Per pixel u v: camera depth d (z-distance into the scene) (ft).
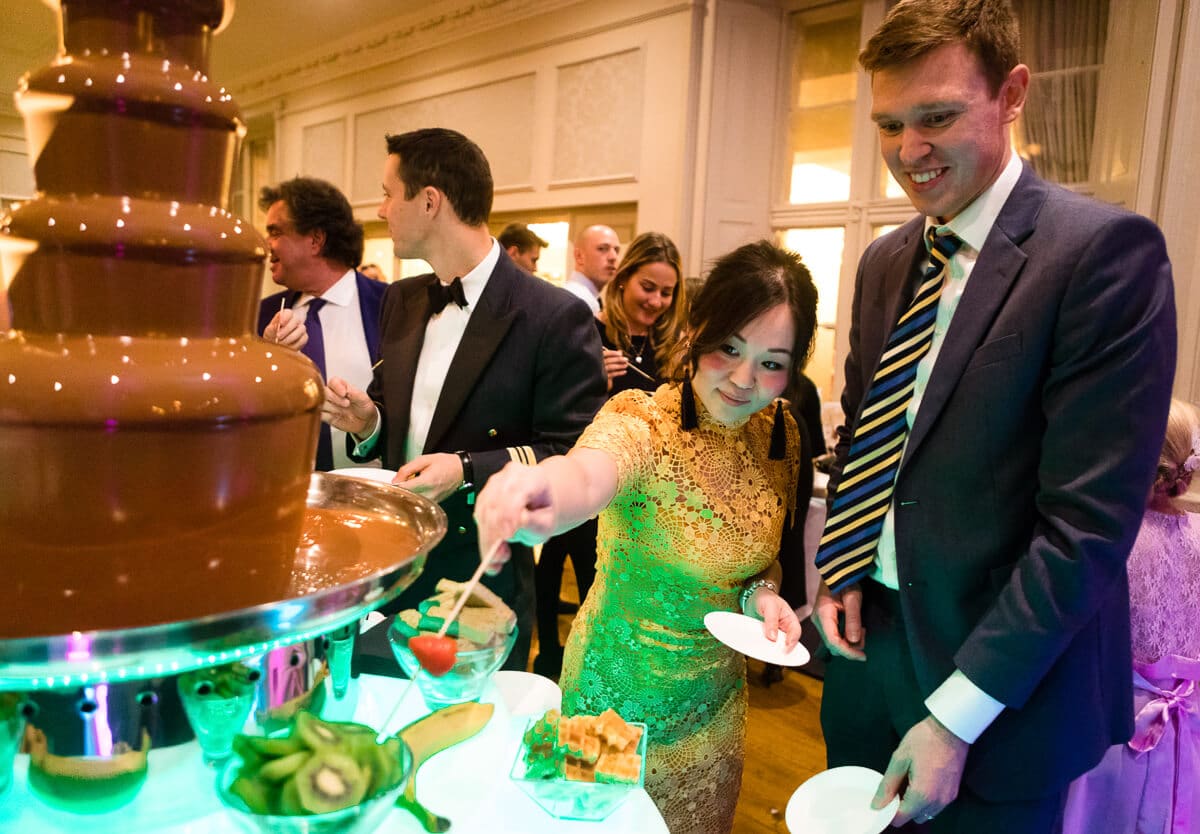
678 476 3.80
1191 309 10.73
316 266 7.67
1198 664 5.19
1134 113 11.18
